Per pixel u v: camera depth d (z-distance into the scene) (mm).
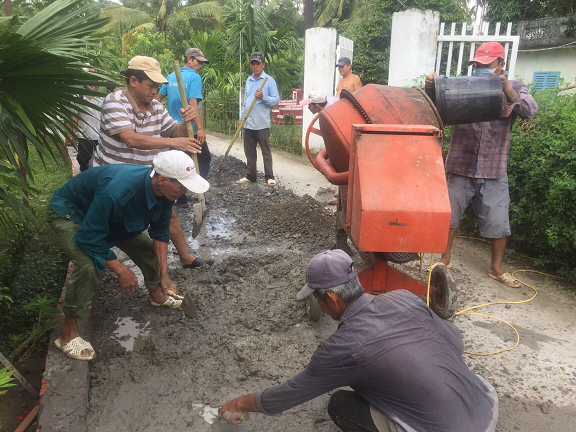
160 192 2723
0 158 3168
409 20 7270
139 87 3703
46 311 3291
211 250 4977
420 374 1878
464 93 3490
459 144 4152
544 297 4062
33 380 3123
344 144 3434
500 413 2730
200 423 2633
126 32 22688
